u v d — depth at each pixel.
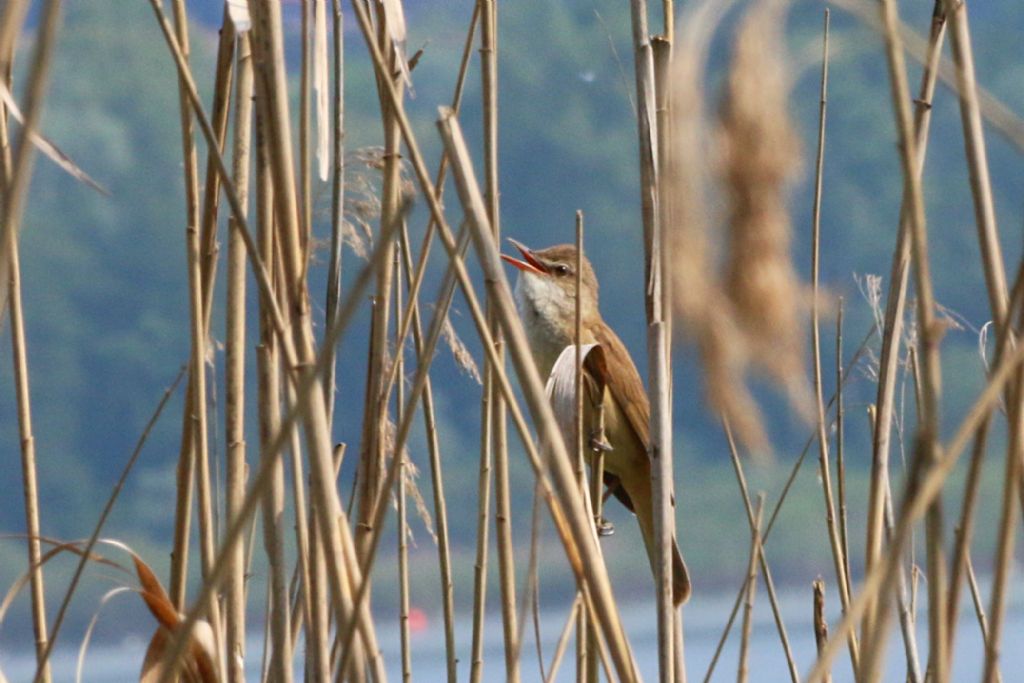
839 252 40.22
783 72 2.46
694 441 56.97
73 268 72.44
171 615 5.30
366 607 4.80
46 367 68.94
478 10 6.08
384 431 5.67
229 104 5.52
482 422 6.48
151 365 71.69
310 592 4.98
